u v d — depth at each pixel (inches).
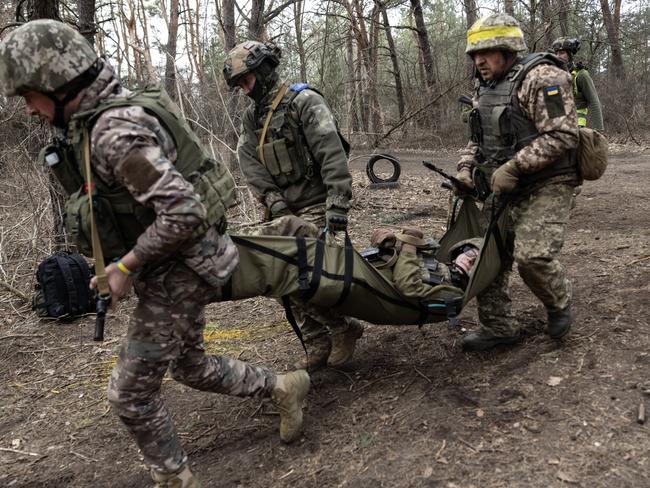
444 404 112.7
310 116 124.3
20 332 178.5
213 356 102.2
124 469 112.2
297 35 541.6
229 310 188.2
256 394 104.8
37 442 124.0
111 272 80.4
